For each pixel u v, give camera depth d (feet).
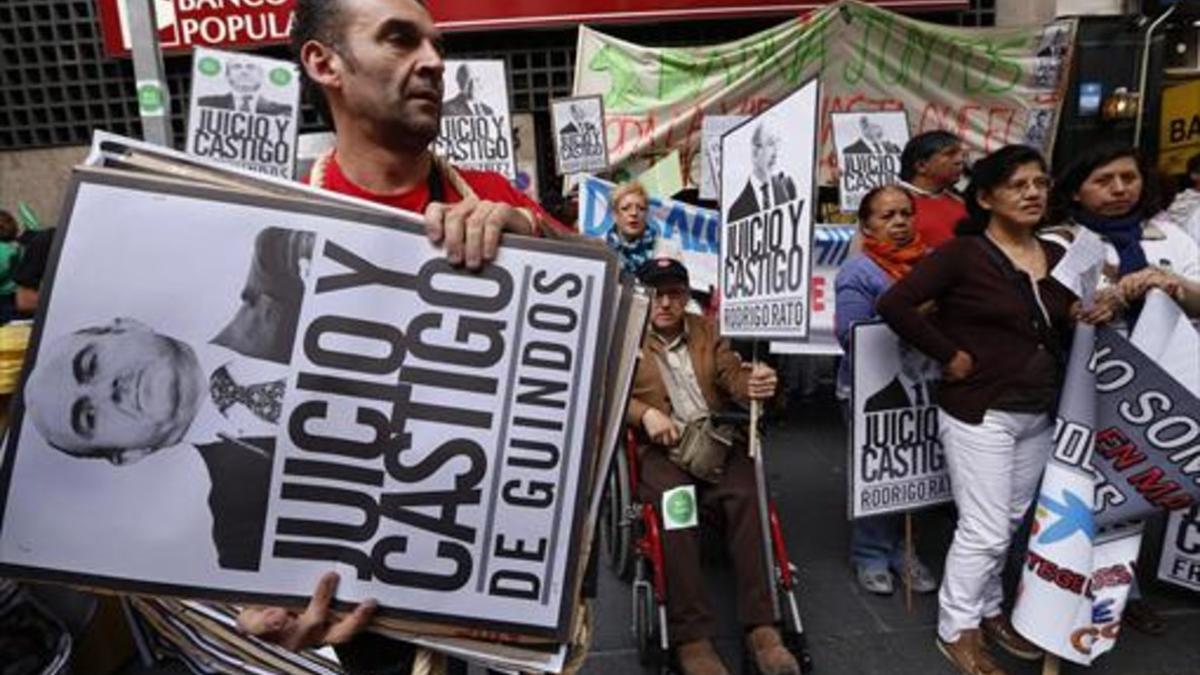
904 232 10.42
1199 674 8.82
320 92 4.14
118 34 22.25
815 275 16.39
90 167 3.45
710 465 9.29
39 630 7.63
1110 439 8.20
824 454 15.90
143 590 3.50
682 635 8.77
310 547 3.60
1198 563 9.90
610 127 21.76
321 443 3.59
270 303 3.54
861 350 9.70
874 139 18.39
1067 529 8.10
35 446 3.42
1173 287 8.07
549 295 3.69
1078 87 22.91
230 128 13.93
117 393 3.45
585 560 3.78
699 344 10.05
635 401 9.64
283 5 22.35
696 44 23.81
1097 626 8.42
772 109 8.23
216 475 3.53
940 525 12.60
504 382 3.68
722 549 11.58
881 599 10.51
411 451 3.64
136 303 3.46
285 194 3.63
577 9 22.70
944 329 8.89
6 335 6.77
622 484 10.15
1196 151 23.09
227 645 5.89
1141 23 22.61
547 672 3.76
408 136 3.92
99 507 3.46
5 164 23.11
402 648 4.26
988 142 22.38
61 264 3.41
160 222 3.48
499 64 15.30
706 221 17.34
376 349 3.62
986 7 24.07
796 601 10.48
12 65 22.79
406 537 3.65
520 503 3.70
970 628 8.85
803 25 21.36
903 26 21.56
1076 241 8.28
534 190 23.97
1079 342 8.11
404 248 3.64
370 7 3.75
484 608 3.69
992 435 8.54
